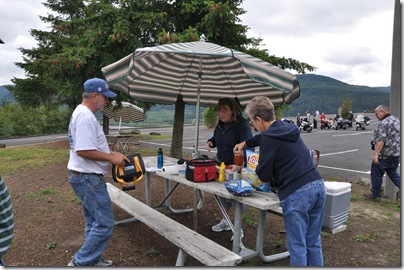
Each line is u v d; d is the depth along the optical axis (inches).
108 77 133.2
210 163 132.1
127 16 307.0
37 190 235.9
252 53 313.9
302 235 94.5
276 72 117.4
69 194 222.8
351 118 1098.7
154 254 134.8
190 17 324.5
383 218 189.5
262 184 115.2
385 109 220.7
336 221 116.7
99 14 314.5
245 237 155.4
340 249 146.0
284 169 95.3
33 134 1250.6
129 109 499.5
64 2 663.8
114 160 112.2
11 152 459.5
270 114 100.5
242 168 132.3
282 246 146.8
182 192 232.4
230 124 146.3
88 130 104.6
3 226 63.5
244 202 106.5
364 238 157.4
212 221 176.7
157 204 203.5
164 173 145.7
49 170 310.7
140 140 671.1
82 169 108.7
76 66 281.3
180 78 180.9
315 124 1056.8
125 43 303.3
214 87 185.6
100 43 302.8
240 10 297.3
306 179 94.9
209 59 162.2
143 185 252.2
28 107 548.1
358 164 377.7
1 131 1135.6
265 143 95.8
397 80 230.5
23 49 524.7
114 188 183.3
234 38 317.4
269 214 189.8
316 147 538.3
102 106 114.3
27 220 175.3
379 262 133.4
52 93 560.4
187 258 132.2
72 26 332.8
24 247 141.9
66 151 468.8
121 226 166.2
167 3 326.0
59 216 180.9
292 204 94.3
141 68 161.2
